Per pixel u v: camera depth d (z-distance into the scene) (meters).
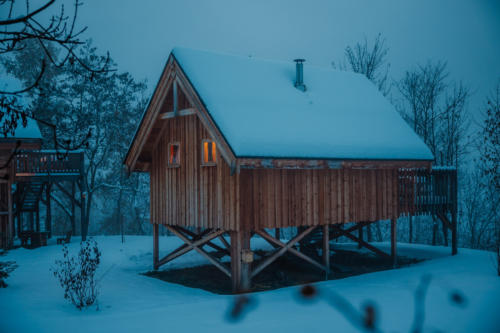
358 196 19.14
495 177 24.44
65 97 37.94
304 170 17.58
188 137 18.27
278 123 17.36
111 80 39.38
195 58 18.42
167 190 19.62
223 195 16.47
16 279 17.16
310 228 18.14
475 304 11.49
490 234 39.00
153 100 18.92
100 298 14.38
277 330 9.44
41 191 29.06
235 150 15.18
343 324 9.69
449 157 37.25
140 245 25.91
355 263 22.05
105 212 49.34
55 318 11.12
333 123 19.14
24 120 4.72
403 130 21.02
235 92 17.88
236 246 16.16
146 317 11.02
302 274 19.50
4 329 9.91
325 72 22.88
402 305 11.64
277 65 21.47
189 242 18.94
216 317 10.86
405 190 20.97
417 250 25.39
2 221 25.84
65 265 19.16
